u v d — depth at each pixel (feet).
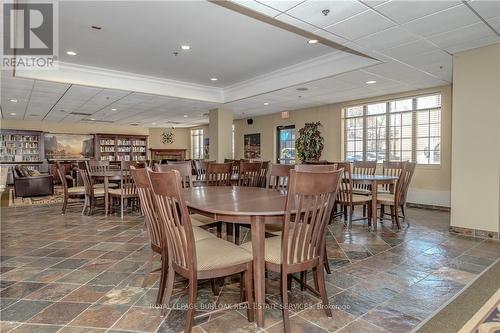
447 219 16.67
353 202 14.57
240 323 6.44
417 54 13.70
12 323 6.38
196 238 7.40
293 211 6.08
